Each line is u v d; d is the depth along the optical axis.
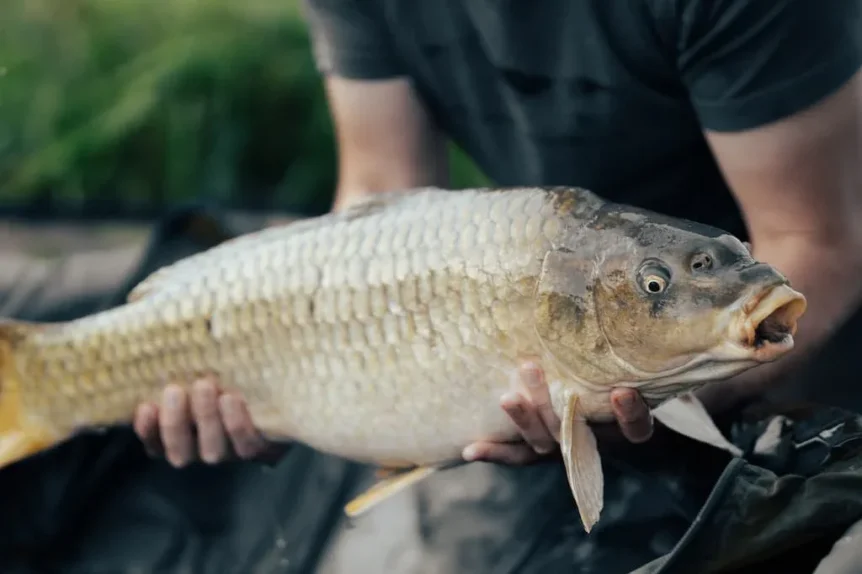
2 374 2.26
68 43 5.73
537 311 1.81
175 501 2.75
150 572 2.67
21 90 5.56
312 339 2.00
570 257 1.79
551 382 1.83
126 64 5.66
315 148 5.15
